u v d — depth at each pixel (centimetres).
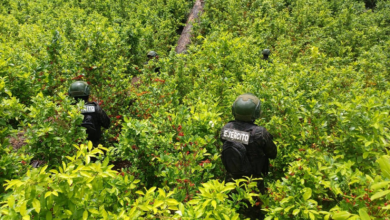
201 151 286
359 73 534
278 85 401
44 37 714
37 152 307
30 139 313
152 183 347
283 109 349
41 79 489
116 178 225
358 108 274
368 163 259
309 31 929
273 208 238
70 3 1316
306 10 1005
